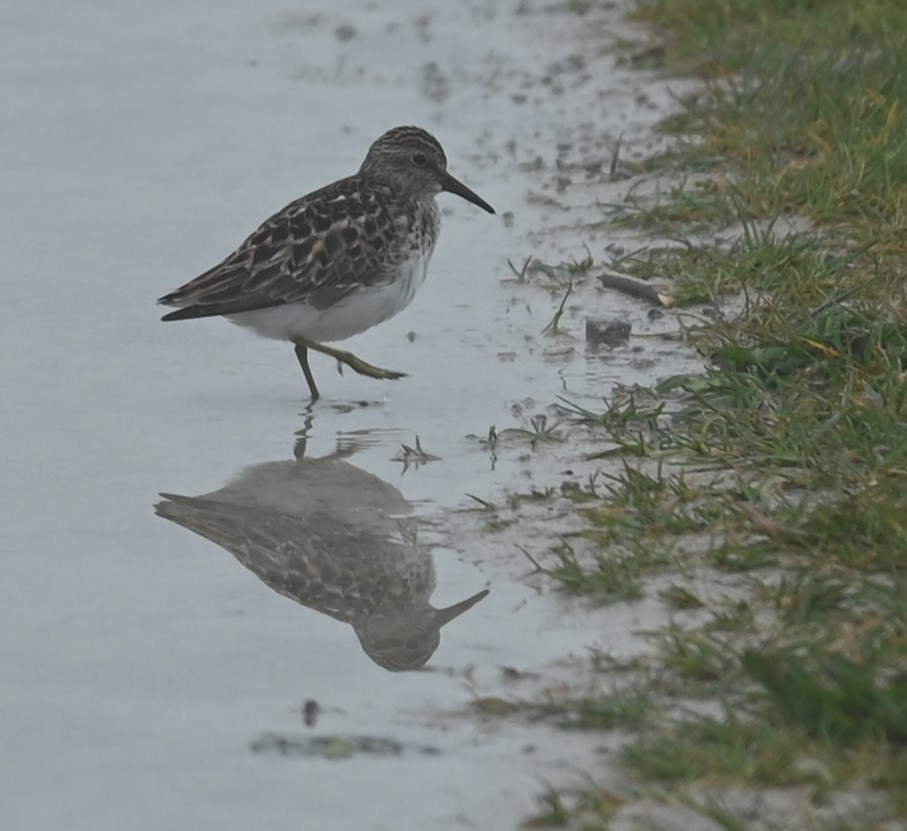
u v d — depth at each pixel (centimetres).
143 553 1096
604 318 1420
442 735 863
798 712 813
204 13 2527
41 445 1265
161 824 796
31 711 901
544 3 2452
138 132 2020
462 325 1470
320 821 794
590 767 818
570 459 1199
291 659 954
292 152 1934
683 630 937
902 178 1555
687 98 1967
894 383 1180
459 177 1816
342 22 2447
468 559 1063
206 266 1620
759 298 1388
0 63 2289
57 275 1602
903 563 968
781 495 1070
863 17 1886
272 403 1352
